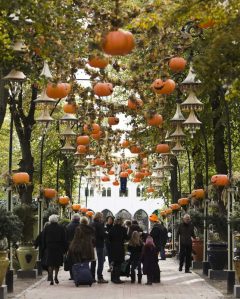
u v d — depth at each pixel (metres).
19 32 11.95
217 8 11.18
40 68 14.84
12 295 17.75
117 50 9.52
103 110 21.75
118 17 10.42
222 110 25.39
